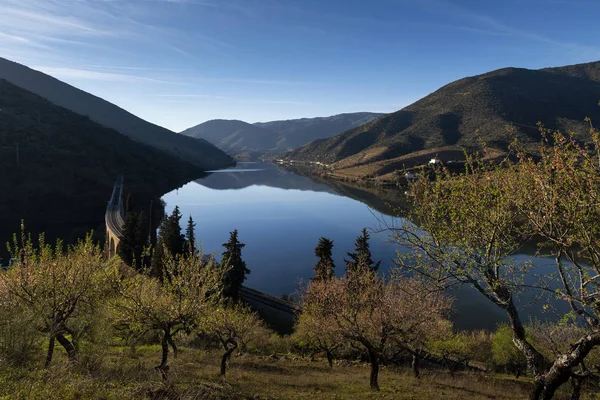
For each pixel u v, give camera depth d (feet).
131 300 54.49
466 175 35.17
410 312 66.80
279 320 167.32
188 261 57.36
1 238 362.94
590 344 30.22
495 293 35.88
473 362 129.18
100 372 40.63
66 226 419.33
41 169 509.76
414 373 82.79
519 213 32.68
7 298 44.65
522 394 63.36
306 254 317.63
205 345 102.78
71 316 49.93
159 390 38.32
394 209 39.99
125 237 204.13
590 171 25.89
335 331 77.97
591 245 27.12
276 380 62.44
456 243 35.22
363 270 94.94
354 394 54.13
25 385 25.30
